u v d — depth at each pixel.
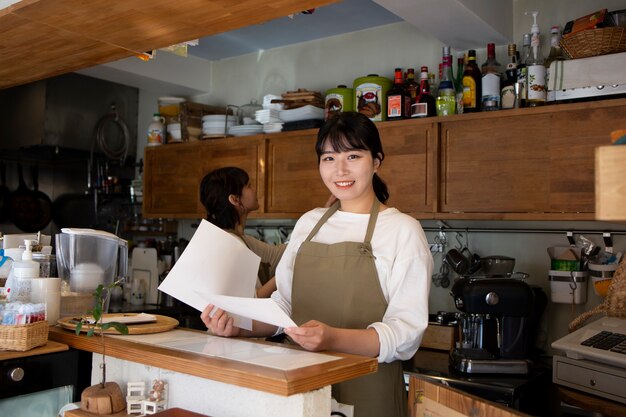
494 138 2.78
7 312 1.61
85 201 4.60
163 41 2.05
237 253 1.63
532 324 2.57
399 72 3.12
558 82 2.61
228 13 1.74
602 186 0.63
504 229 3.03
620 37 2.48
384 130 3.08
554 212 2.62
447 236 3.23
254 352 1.39
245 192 2.78
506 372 2.42
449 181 2.89
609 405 2.00
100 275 2.02
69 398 1.64
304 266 1.70
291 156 3.47
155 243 4.42
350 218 1.74
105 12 1.75
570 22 2.69
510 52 2.91
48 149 4.40
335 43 3.78
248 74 4.20
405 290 1.58
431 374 2.46
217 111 4.19
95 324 1.55
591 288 2.80
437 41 3.37
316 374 1.17
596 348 2.11
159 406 1.40
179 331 1.75
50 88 4.35
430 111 3.01
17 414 1.55
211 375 1.24
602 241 2.80
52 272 2.25
